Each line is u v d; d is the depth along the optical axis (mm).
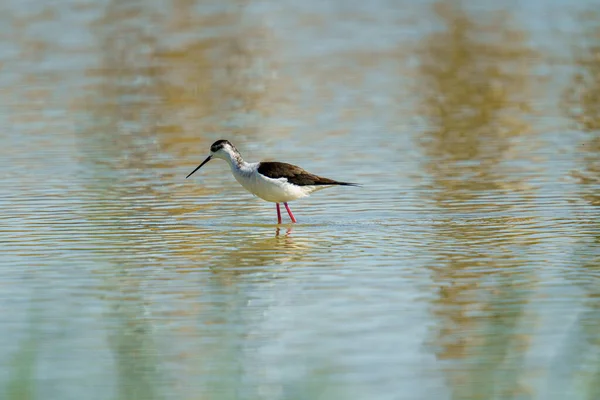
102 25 40156
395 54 35094
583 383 10086
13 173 20359
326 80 30875
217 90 29609
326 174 20078
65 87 30031
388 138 23359
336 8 44969
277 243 15453
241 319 12094
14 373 10227
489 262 14133
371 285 13281
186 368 10625
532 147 22109
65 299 12867
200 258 14672
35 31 38844
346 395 9906
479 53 35031
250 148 22531
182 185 19500
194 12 43344
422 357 10836
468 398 9844
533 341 11211
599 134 23266
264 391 10008
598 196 17844
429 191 18547
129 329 11781
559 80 30156
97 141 23500
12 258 14617
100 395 9969
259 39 37969
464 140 23000
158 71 32406
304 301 12703
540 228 15859
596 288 12906
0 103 27906
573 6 43875
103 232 16078
